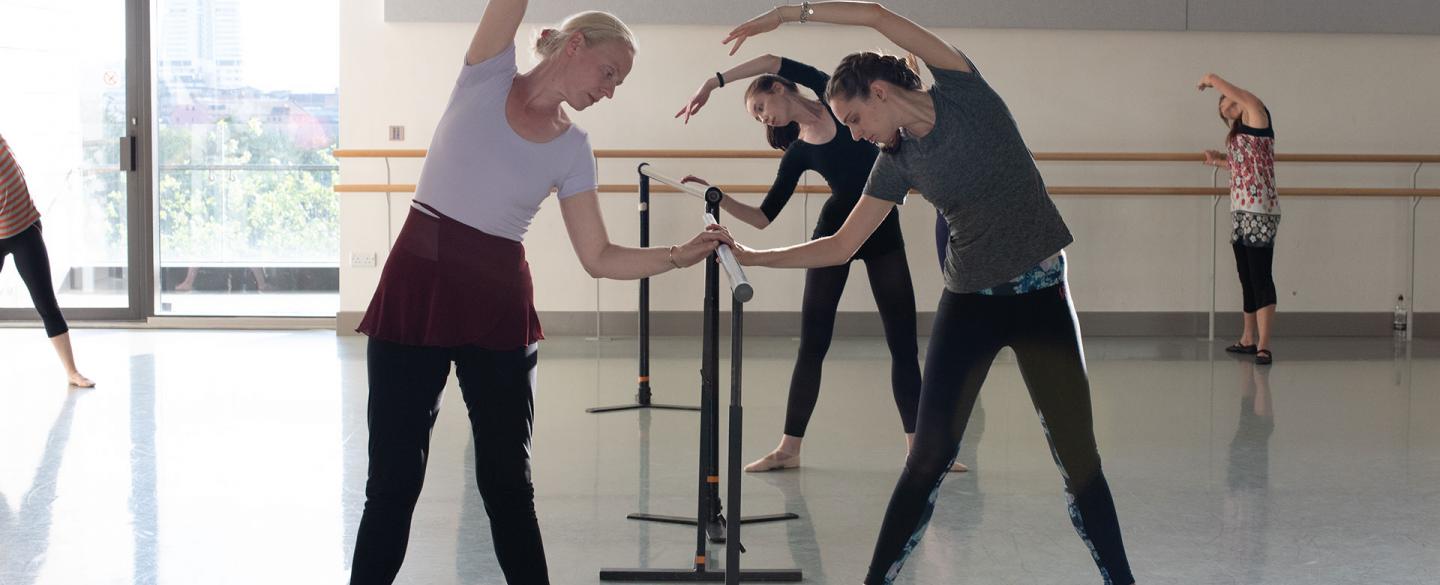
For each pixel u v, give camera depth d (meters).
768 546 2.84
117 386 4.93
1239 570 2.65
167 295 7.15
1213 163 6.62
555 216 6.79
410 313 1.84
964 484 3.44
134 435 3.97
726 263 1.86
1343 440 4.07
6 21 6.87
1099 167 6.92
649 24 6.75
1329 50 6.98
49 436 3.95
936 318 2.22
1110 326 6.99
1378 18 6.91
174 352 5.95
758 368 5.65
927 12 6.80
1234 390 5.09
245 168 7.11
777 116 3.40
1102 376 5.47
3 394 4.73
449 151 1.84
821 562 2.72
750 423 4.34
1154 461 3.76
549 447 3.90
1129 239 6.96
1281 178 7.03
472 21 6.71
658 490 3.35
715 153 6.65
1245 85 6.96
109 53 7.00
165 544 2.77
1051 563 2.70
